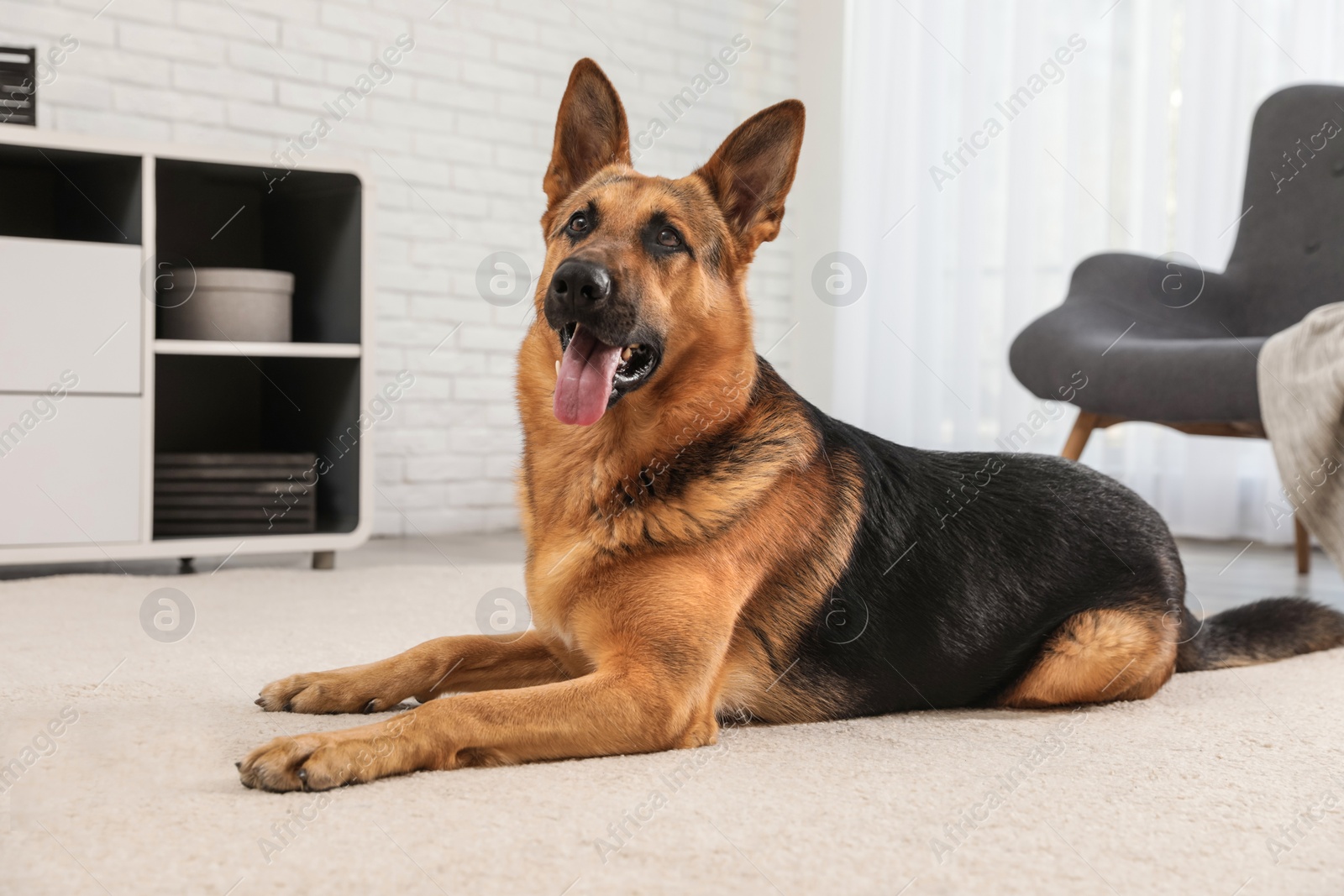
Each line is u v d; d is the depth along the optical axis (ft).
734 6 19.08
